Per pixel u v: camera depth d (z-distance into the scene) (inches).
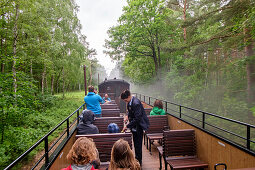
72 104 666.8
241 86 336.5
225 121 307.0
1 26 383.9
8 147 220.4
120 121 190.7
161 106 219.6
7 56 301.1
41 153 248.5
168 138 137.2
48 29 537.0
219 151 117.6
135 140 137.2
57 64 709.9
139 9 658.2
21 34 453.1
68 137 137.9
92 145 72.5
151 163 162.2
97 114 201.3
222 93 382.6
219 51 449.4
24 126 323.9
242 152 97.9
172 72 591.5
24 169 208.8
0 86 243.6
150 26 653.9
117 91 480.4
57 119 434.0
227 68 382.6
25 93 289.3
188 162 129.0
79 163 67.6
